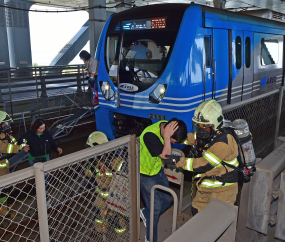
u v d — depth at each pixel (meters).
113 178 2.55
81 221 3.93
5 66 17.48
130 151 2.47
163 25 5.40
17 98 9.61
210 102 2.67
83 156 2.06
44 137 4.85
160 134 2.90
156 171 3.08
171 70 5.22
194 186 3.61
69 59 21.81
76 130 8.75
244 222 2.69
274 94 5.16
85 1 18.77
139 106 5.74
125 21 5.95
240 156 2.58
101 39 6.40
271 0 17.70
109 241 2.83
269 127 5.30
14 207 4.55
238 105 3.87
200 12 5.23
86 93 11.48
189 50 5.09
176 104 5.23
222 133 2.59
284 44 9.34
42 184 1.83
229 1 18.52
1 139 4.38
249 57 7.08
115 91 6.12
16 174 1.71
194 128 5.14
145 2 18.75
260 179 2.47
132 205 2.61
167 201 3.35
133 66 5.77
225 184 2.77
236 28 6.36
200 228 1.67
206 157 2.56
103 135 3.38
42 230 1.93
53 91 11.80
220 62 5.93
